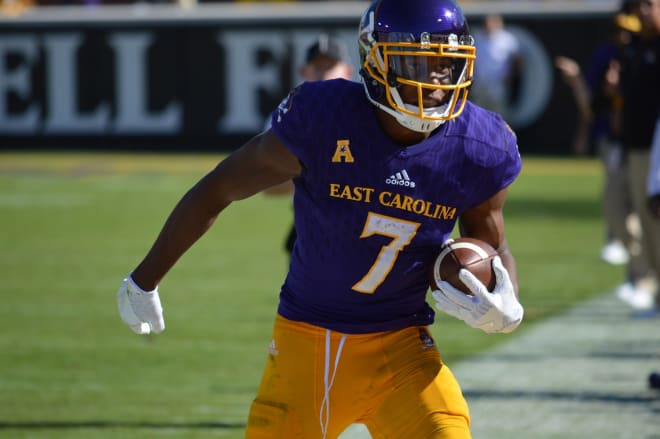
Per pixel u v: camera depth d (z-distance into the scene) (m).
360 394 12.55
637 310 29.91
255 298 32.44
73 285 34.75
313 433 12.57
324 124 11.70
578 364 24.08
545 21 67.56
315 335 12.49
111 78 75.06
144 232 45.38
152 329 12.77
